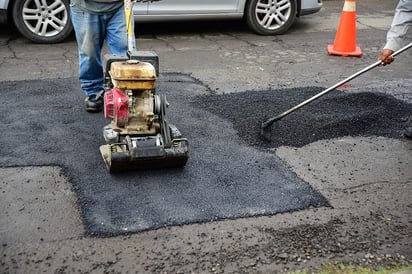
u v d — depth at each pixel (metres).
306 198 3.66
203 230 3.27
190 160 4.16
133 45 4.15
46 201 3.53
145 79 3.70
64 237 3.16
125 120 3.78
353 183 3.91
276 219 3.41
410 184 3.92
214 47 7.89
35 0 7.48
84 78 5.00
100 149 4.13
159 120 3.92
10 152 4.21
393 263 3.03
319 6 8.98
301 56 7.50
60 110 5.16
